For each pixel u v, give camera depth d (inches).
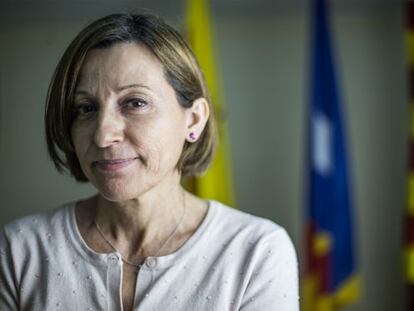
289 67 89.0
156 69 29.8
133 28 29.7
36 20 92.2
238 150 90.4
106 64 29.0
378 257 88.0
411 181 75.6
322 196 75.0
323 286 74.9
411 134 76.4
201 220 34.3
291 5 86.1
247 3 85.2
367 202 88.1
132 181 29.6
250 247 32.9
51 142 33.4
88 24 32.2
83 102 29.6
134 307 31.1
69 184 94.0
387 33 87.3
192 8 74.7
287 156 89.4
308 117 77.1
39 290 32.6
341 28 88.7
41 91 93.7
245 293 32.1
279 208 89.7
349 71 88.5
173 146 31.0
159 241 33.1
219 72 90.5
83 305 31.5
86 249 32.6
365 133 88.0
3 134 94.8
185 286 31.7
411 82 76.7
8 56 93.9
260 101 89.7
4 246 34.4
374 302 88.0
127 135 29.1
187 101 31.8
